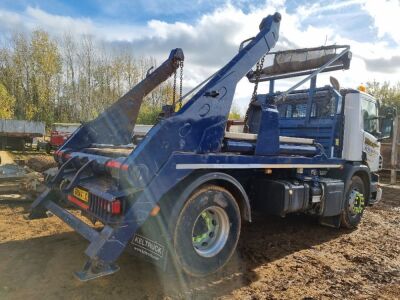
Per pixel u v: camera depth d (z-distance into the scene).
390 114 6.82
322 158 5.46
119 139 5.18
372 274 4.31
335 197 5.64
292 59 6.13
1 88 34.47
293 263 4.53
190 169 3.62
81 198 3.81
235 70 4.15
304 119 6.34
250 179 4.93
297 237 5.69
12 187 6.63
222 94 4.00
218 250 3.92
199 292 3.55
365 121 6.44
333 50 5.71
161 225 3.51
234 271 4.14
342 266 4.53
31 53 43.72
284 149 4.77
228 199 3.97
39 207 4.52
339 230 6.27
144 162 3.34
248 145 4.25
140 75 44.47
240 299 3.46
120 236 3.20
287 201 4.68
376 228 6.63
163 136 3.48
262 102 4.64
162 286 3.60
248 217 4.18
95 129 5.10
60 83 45.38
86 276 2.99
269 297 3.53
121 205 3.24
